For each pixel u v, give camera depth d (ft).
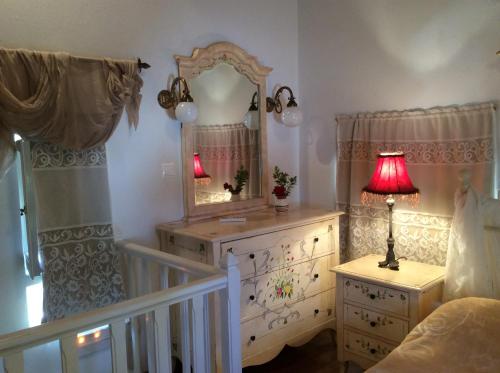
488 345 5.28
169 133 8.54
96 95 6.90
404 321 7.23
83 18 7.36
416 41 8.50
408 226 8.76
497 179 7.55
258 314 7.90
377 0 9.07
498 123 7.48
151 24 8.19
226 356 5.71
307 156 10.85
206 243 7.29
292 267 8.47
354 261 8.66
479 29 7.63
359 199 9.53
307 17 10.55
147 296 4.86
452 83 8.04
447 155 8.08
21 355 3.97
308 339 8.89
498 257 7.01
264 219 8.64
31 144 6.67
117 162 7.86
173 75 8.54
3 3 6.59
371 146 9.23
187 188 8.70
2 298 6.91
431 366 4.95
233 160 9.49
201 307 5.40
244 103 9.62
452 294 7.34
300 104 10.89
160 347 4.99
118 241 7.63
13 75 6.22
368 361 7.84
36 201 6.69
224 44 9.13
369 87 9.36
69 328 4.21
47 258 6.82
